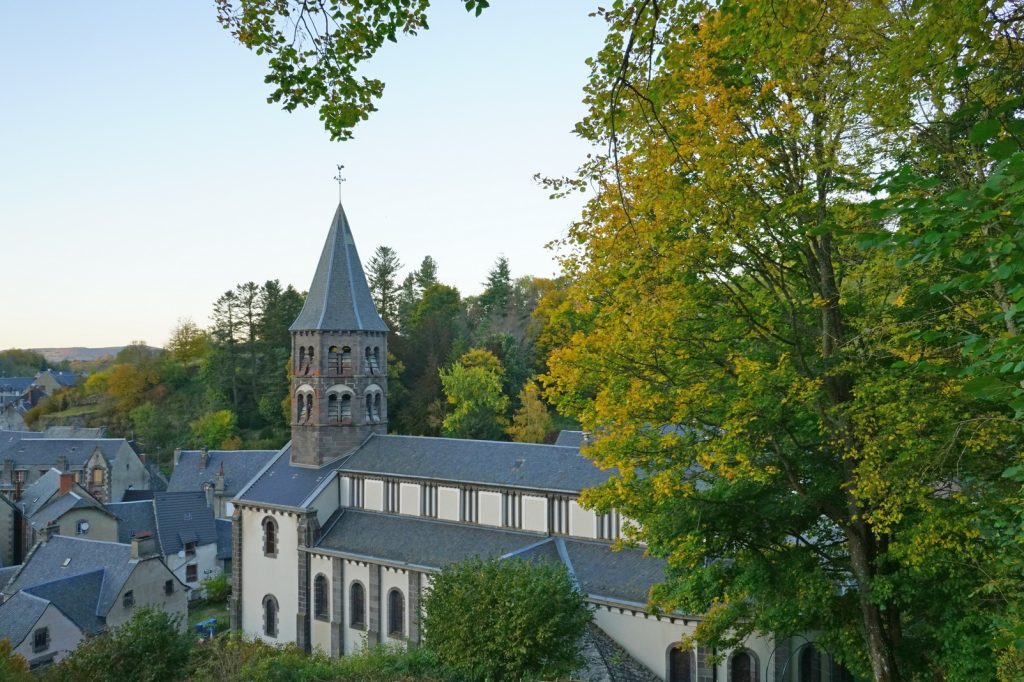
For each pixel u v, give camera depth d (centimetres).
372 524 4656
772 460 1634
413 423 8556
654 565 3569
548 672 2706
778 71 1285
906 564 1441
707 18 1212
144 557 5178
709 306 1694
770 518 1719
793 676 2992
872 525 1606
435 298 11831
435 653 2861
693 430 1636
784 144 1477
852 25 1114
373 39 1043
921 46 920
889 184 811
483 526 4294
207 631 5441
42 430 12900
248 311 11731
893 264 1320
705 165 1345
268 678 2655
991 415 1199
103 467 9288
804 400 1452
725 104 1339
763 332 1645
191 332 13550
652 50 1092
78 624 4712
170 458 11100
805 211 1444
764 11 1088
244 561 5003
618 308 1623
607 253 1500
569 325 1845
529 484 4138
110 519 6894
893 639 1741
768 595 1752
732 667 3091
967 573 1460
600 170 1415
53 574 5450
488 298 12912
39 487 7725
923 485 1368
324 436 5022
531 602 2756
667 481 1514
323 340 5062
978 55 913
